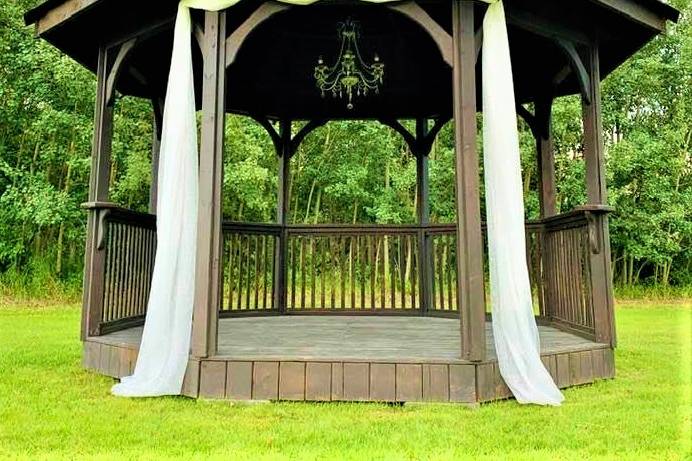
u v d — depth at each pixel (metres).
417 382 2.86
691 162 11.05
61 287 9.65
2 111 9.66
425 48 4.72
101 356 3.63
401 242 5.55
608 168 10.45
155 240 4.72
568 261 4.12
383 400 2.87
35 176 9.75
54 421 2.57
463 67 2.94
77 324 6.81
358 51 4.64
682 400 2.96
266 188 11.78
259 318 5.18
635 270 11.80
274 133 5.75
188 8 3.15
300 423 2.55
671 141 10.71
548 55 4.47
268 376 2.93
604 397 3.04
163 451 2.19
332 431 2.44
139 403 2.88
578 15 3.61
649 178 10.70
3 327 6.50
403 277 5.51
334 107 5.80
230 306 5.20
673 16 3.68
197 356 2.96
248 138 10.86
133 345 3.38
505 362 2.91
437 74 5.14
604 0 3.35
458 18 2.97
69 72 9.21
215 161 3.04
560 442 2.33
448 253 5.29
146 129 10.23
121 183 9.89
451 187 11.66
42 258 9.95
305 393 2.91
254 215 11.60
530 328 2.96
